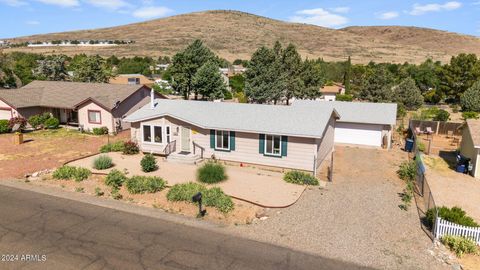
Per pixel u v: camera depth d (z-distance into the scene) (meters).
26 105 36.56
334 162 26.70
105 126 35.47
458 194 20.20
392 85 68.12
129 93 37.78
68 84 42.03
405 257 12.74
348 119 32.41
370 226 15.21
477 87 55.69
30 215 15.65
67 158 26.09
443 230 14.09
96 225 14.73
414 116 48.19
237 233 14.29
